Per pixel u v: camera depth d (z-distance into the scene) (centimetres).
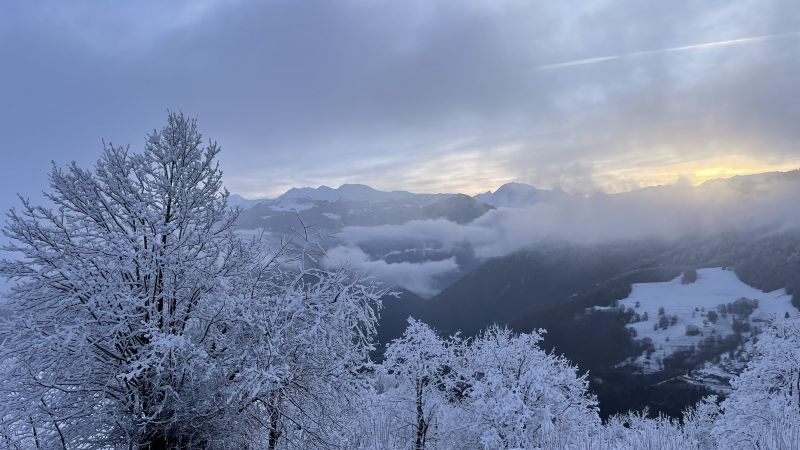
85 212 934
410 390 2478
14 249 868
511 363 2594
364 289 1068
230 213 1023
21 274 872
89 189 921
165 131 963
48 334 859
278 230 1105
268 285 1075
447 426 2483
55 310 882
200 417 911
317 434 984
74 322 876
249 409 949
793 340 2719
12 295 877
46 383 836
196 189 977
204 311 934
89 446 890
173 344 798
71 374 870
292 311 976
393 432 2388
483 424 2377
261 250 1092
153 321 870
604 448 2127
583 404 2597
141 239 915
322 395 998
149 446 894
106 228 945
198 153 980
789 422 2112
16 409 821
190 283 957
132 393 853
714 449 2967
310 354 984
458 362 2661
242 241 1059
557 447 2184
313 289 1027
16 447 837
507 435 2280
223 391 895
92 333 868
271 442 977
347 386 1047
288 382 926
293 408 995
